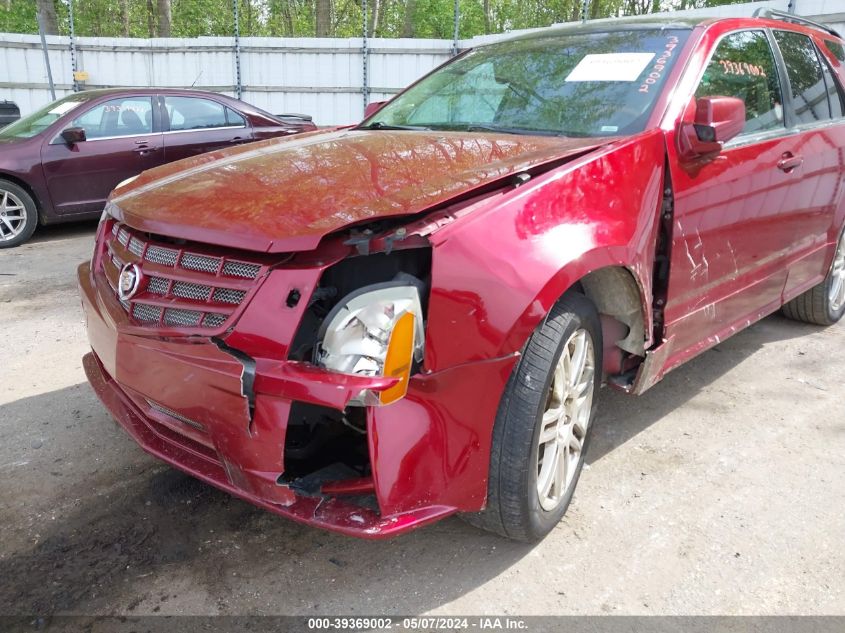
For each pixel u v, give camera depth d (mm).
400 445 1914
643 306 2561
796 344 4402
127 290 2207
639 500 2719
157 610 2105
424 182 2195
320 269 1891
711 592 2230
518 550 2416
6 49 12586
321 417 2111
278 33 29250
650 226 2564
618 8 20281
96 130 7434
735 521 2596
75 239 7559
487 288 1986
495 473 2164
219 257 2037
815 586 2264
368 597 2184
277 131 8586
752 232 3279
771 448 3129
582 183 2336
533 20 21797
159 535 2459
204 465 2176
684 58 2990
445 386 1967
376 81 12938
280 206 2096
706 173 2848
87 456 2980
